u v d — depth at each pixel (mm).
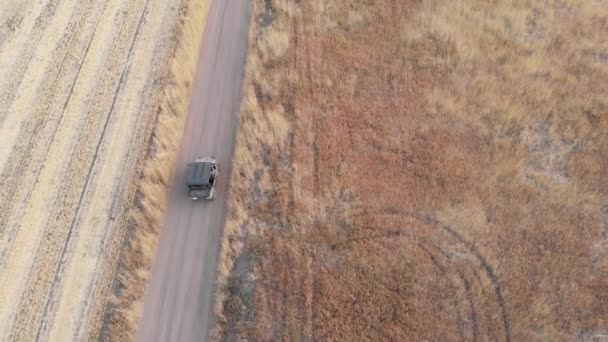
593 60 28219
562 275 21188
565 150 24938
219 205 24141
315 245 22406
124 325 21062
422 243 22250
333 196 23750
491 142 25219
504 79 27484
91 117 27812
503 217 22812
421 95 27031
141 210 23938
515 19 29969
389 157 24844
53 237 23891
